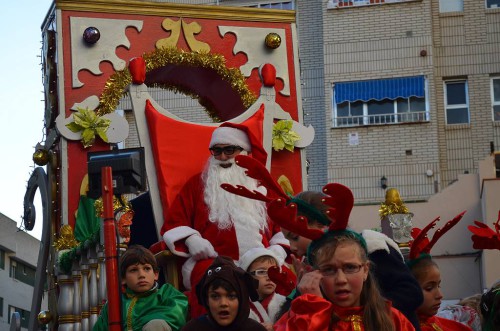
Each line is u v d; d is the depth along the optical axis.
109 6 14.94
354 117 30.88
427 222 24.84
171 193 13.45
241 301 8.98
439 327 10.02
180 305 10.80
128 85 14.22
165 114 13.90
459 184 24.88
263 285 10.89
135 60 14.04
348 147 30.73
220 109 15.98
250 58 15.48
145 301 10.77
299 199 8.76
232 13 15.49
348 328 7.67
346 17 31.28
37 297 14.73
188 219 12.98
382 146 30.61
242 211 12.77
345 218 7.87
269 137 14.46
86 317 12.80
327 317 7.60
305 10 31.58
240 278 9.02
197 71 15.54
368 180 30.56
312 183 30.70
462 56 31.28
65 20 14.75
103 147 14.54
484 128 30.88
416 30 30.98
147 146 13.73
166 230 12.95
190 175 13.59
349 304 7.69
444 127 30.92
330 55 31.17
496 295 9.45
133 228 14.74
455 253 24.48
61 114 14.47
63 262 13.04
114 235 10.18
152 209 13.61
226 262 9.09
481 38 31.33
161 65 15.01
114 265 10.08
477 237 9.59
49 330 14.22
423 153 30.48
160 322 10.31
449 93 31.25
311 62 31.36
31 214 15.27
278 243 12.73
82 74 14.67
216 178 12.95
